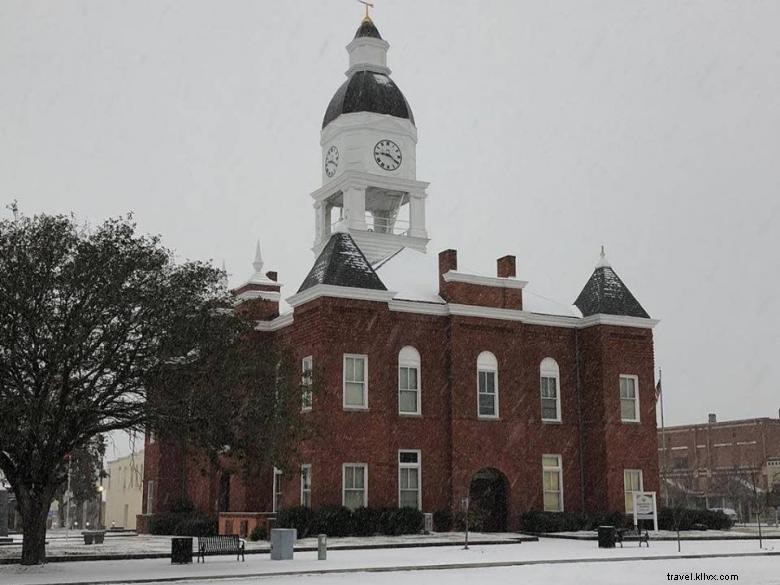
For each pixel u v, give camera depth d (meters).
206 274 30.17
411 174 57.69
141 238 29.28
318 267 45.09
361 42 59.50
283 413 29.66
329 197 58.53
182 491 51.44
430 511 44.81
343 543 36.88
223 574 24.92
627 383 50.34
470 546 37.34
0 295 26.12
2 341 26.25
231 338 30.09
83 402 28.09
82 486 65.50
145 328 27.86
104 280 27.19
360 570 26.52
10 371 27.03
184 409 28.31
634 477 49.25
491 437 46.59
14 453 28.03
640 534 38.91
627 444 49.28
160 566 27.89
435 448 45.56
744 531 49.53
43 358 26.81
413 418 45.31
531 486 48.09
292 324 45.97
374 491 42.53
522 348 49.16
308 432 31.64
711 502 89.88
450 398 46.09
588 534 43.72
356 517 40.81
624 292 51.88
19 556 31.52
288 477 30.69
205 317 29.11
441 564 28.03
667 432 99.38
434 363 46.47
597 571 26.89
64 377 26.83
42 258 26.88
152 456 54.47
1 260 26.69
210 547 30.17
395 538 39.81
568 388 50.50
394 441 44.56
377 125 57.12
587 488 49.50
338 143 57.62
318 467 41.38
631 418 50.06
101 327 27.66
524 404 48.22
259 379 29.89
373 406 43.28
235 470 30.84
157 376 28.20
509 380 47.69
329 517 40.16
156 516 49.97
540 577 24.98
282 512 40.06
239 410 29.03
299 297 44.56
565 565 28.98
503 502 46.78
